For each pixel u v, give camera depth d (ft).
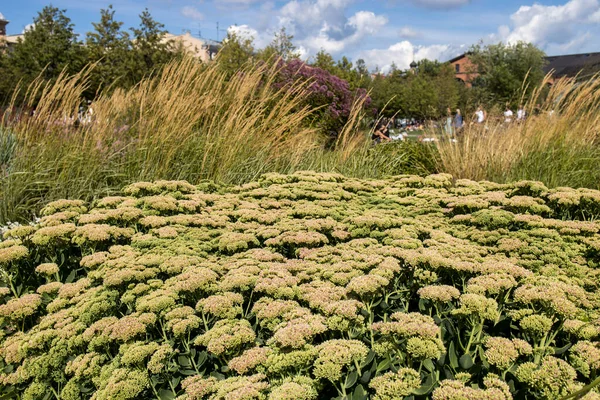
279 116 20.68
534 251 8.72
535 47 90.07
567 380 4.83
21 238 9.84
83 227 9.67
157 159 17.01
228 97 20.42
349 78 45.06
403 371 5.19
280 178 15.47
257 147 19.24
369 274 6.88
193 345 6.73
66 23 59.16
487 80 92.73
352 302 6.09
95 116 17.54
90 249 9.96
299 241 9.17
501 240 9.30
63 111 17.21
